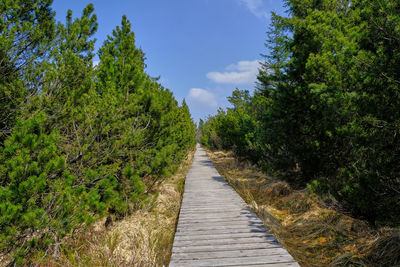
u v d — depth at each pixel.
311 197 5.42
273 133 6.62
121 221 4.82
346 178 4.30
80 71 3.59
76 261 3.20
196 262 3.17
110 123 4.23
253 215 5.22
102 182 3.83
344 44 4.47
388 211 3.13
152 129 5.51
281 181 7.48
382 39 2.84
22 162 2.38
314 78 5.30
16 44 3.14
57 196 2.93
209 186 8.63
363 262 3.23
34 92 3.39
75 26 3.97
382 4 2.72
